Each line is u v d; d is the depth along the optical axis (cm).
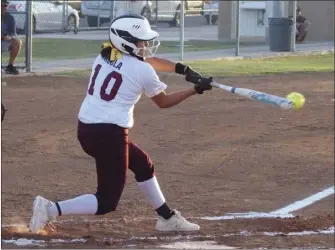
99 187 1366
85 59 4731
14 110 2950
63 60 4634
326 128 2739
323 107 3192
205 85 1356
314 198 1853
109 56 1344
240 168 2138
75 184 1927
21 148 2303
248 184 1975
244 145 2428
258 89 3691
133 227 1536
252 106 3175
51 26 6300
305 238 1495
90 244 1400
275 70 4538
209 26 8575
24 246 1367
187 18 9194
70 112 2959
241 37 6744
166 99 1357
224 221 1616
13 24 3888
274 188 1944
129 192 1858
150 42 1396
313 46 6209
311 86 3862
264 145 2431
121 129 1339
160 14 7475
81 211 1362
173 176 2031
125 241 1427
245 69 4544
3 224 1521
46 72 4069
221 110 3067
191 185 1948
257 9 6669
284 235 1512
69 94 3403
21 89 3500
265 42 6469
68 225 1535
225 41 6638
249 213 1697
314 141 2511
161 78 4019
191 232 1505
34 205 1370
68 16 6359
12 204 1719
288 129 2706
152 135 2552
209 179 2016
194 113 2981
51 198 1791
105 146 1337
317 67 4806
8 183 1909
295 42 6212
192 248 1390
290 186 1964
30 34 4050
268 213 1702
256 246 1422
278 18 5691
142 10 6594
